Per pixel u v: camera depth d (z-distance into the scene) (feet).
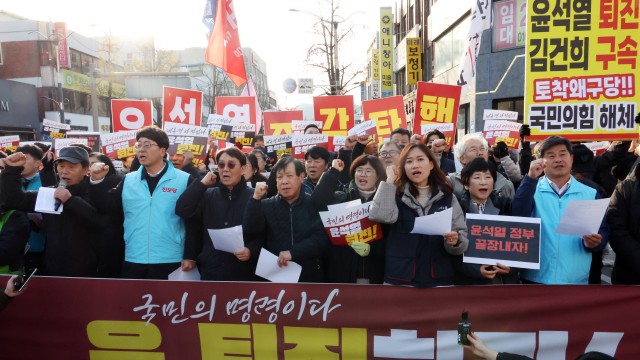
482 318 10.42
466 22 56.29
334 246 12.18
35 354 11.33
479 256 10.55
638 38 16.30
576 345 10.27
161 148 12.67
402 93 97.35
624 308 10.15
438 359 10.57
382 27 101.96
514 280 11.44
